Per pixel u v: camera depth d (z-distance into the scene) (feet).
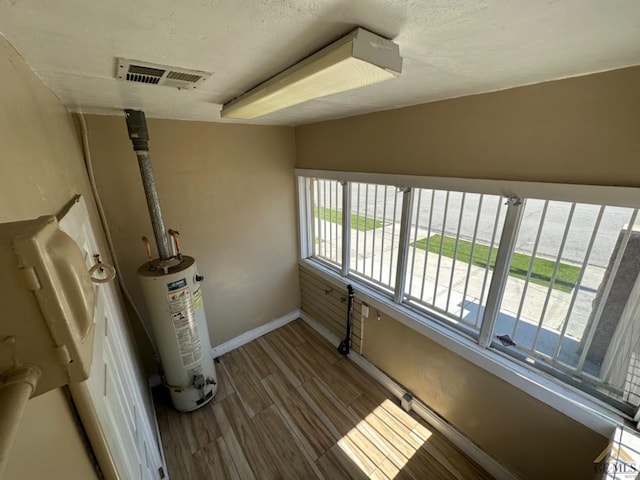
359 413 6.98
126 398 3.75
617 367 4.05
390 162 6.14
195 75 3.22
